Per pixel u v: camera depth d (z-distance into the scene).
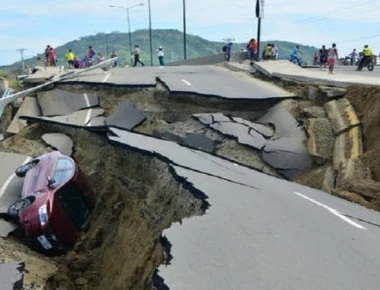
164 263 6.13
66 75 23.45
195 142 15.23
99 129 16.28
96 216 13.05
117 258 10.15
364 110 14.70
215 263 6.07
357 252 6.93
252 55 33.91
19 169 13.72
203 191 9.03
